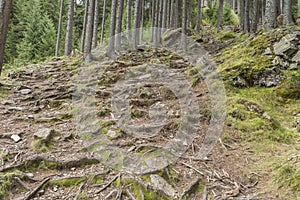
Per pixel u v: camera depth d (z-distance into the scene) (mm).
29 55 17703
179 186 3129
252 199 2871
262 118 4738
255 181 3234
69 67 9172
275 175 3215
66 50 13883
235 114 4824
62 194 2910
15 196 2814
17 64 14945
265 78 6309
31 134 4219
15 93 6504
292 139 4207
